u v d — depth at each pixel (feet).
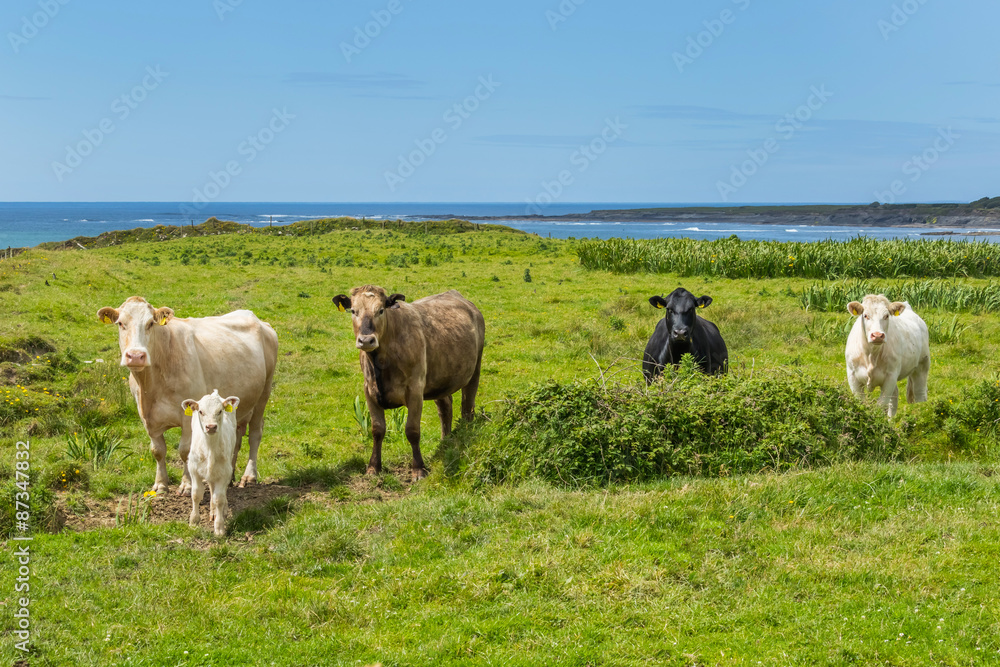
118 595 19.04
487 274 99.86
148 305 25.57
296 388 44.86
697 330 35.86
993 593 17.39
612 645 16.17
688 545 20.48
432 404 42.29
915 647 15.64
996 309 65.41
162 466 27.81
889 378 33.37
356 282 90.33
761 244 100.78
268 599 18.72
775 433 27.12
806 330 56.75
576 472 26.25
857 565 18.94
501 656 15.88
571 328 59.21
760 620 16.97
